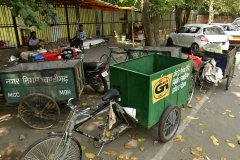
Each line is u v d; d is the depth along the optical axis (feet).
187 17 53.42
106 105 10.02
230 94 18.92
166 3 31.24
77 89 12.47
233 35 38.24
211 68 18.03
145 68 14.35
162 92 10.63
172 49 20.80
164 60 14.37
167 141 11.85
